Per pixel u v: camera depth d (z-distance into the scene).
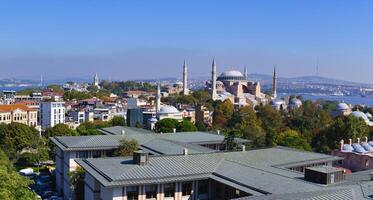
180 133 135.12
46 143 180.88
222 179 74.31
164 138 124.25
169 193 75.25
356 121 175.12
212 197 79.12
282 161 92.12
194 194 77.56
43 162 163.38
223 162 84.31
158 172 75.31
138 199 72.38
